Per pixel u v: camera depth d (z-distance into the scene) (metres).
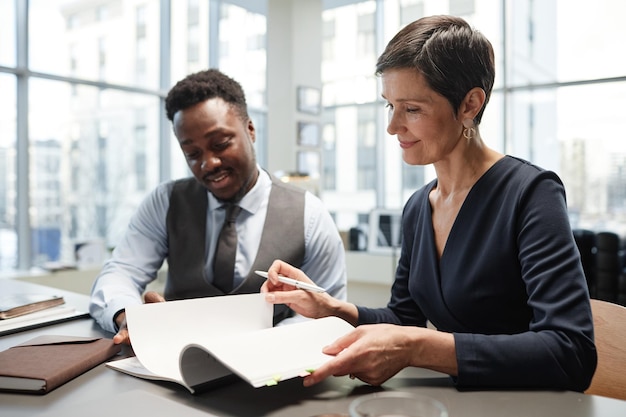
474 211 0.92
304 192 1.52
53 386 0.75
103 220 4.54
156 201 1.49
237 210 1.40
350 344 0.75
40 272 3.65
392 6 5.62
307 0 4.72
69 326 1.17
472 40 0.85
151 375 0.79
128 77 4.69
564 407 0.67
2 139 3.94
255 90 5.95
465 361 0.72
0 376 0.76
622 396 0.91
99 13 4.40
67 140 4.25
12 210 3.99
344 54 5.84
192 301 0.93
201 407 0.68
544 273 0.79
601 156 5.12
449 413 0.65
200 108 1.27
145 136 4.88
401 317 1.08
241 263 1.39
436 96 0.86
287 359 0.72
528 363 0.72
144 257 1.46
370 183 5.77
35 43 4.01
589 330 0.74
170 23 5.02
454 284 0.94
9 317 1.15
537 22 5.23
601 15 5.02
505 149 5.41
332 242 1.47
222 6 5.54
